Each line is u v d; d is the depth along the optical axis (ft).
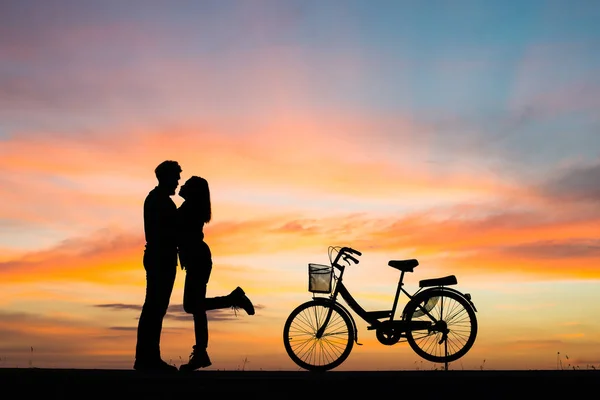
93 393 23.13
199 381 22.99
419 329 31.19
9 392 23.31
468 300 31.32
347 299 31.60
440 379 23.27
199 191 30.35
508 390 23.24
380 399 23.15
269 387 23.02
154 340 28.53
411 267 31.81
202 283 30.01
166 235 28.94
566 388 23.32
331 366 31.14
